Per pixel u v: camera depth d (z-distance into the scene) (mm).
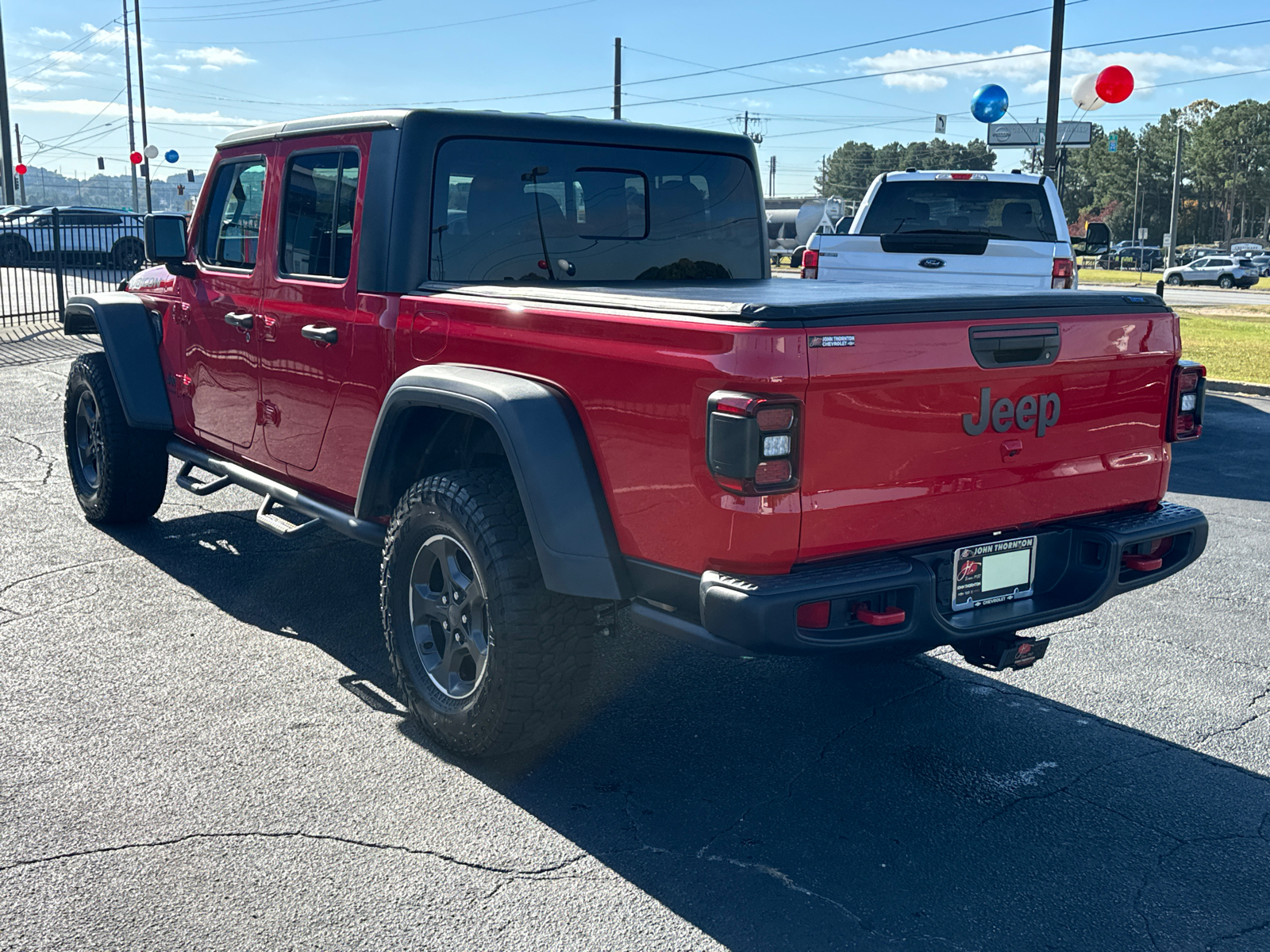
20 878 2951
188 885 2943
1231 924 2891
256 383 4809
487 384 3410
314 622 4922
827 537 2951
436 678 3777
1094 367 3430
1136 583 3564
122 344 5605
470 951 2705
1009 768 3744
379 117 4020
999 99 16578
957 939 2799
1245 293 44844
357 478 4262
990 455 3238
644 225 4641
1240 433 10047
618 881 3018
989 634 3238
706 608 2918
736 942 2764
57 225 17375
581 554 3244
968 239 9289
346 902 2887
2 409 9742
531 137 4238
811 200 45906
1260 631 5078
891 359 2939
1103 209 158875
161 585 5348
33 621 4848
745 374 2779
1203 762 3809
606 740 3895
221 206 5055
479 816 3342
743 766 3729
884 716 4145
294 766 3623
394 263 3975
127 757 3643
